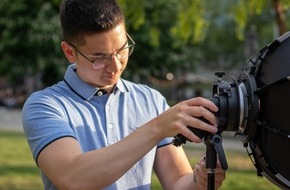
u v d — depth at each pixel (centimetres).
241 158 1263
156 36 1244
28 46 2744
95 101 268
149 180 269
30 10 2702
